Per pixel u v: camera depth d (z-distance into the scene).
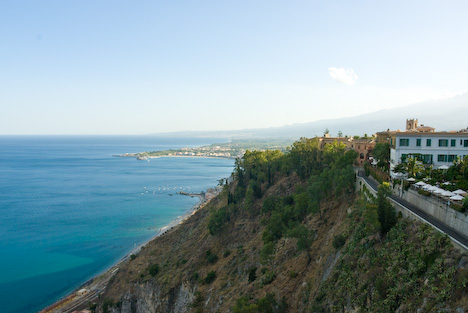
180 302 106.06
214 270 106.50
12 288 134.75
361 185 84.88
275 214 100.50
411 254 43.91
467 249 36.69
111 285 127.44
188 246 130.75
